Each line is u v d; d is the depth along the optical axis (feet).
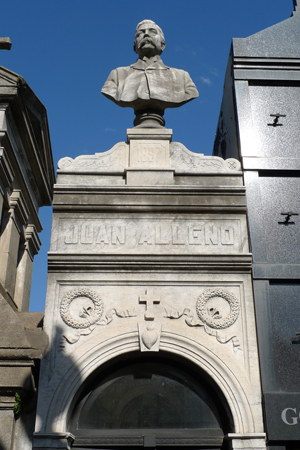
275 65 33.96
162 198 29.04
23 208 37.11
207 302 26.96
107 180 29.86
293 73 33.76
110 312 26.58
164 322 26.40
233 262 27.66
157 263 27.45
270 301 27.40
